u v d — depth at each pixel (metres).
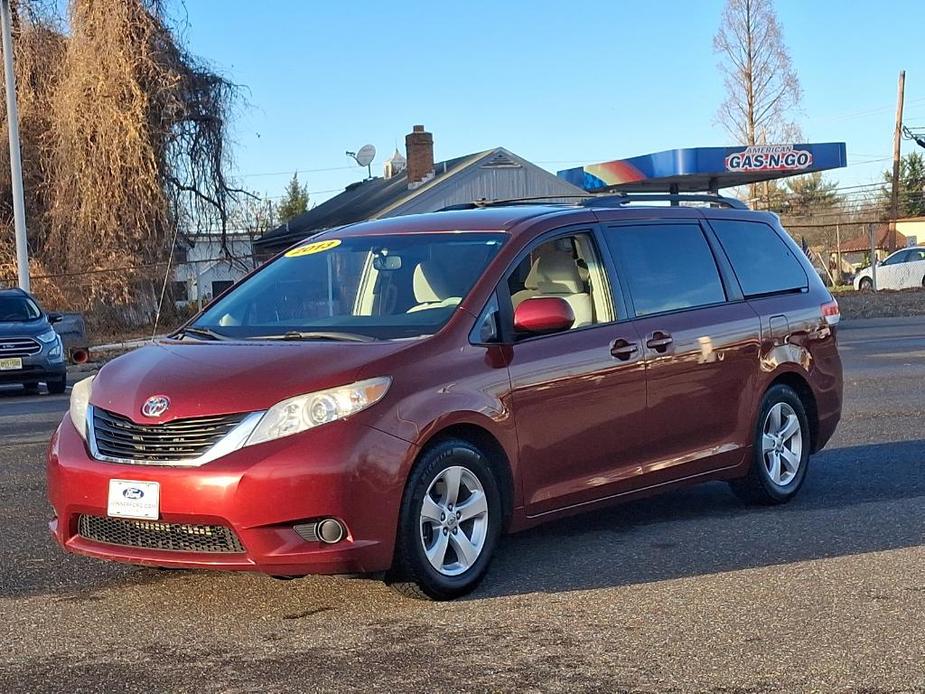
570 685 4.07
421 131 39.16
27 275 24.30
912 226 68.75
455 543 5.19
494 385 5.36
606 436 5.94
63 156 30.62
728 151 29.89
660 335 6.29
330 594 5.27
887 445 9.27
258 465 4.67
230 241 34.47
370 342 5.25
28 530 6.74
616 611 4.96
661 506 7.27
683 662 4.30
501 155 37.16
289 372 4.93
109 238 30.45
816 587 5.29
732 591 5.25
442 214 6.47
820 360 7.54
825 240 71.00
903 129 53.88
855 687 4.03
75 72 30.48
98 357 24.73
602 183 32.50
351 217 39.69
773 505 7.17
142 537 4.96
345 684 4.11
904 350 17.92
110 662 4.39
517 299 5.73
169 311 31.38
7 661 4.42
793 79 54.47
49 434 11.12
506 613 4.96
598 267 6.21
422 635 4.66
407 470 4.91
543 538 6.40
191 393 4.89
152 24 30.92
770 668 4.23
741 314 6.92
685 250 6.81
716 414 6.65
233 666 4.32
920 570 5.55
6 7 23.84
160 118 30.86
